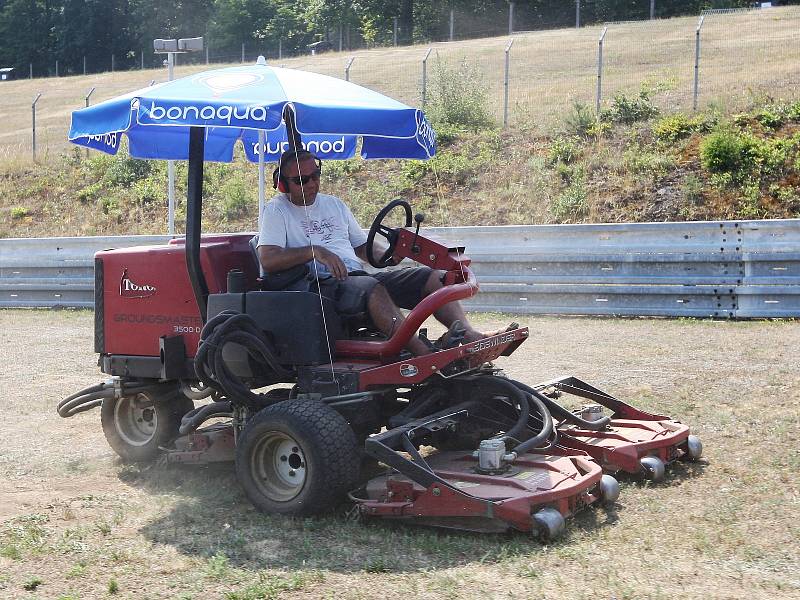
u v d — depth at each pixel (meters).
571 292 12.16
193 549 4.79
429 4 56.62
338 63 36.25
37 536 5.03
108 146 6.46
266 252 5.73
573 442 5.72
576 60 29.56
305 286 5.75
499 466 5.07
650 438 5.86
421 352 5.52
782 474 5.74
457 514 4.76
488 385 5.68
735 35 30.72
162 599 4.18
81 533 5.06
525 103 22.27
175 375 6.08
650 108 18.44
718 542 4.68
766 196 14.52
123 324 6.38
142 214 19.56
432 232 12.97
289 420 5.11
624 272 11.89
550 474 5.03
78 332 12.65
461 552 4.64
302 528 5.05
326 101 5.33
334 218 6.16
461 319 5.77
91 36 70.00
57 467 6.50
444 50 36.34
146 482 6.14
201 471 6.34
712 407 7.41
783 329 10.62
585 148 17.42
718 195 14.79
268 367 5.70
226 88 5.45
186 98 5.27
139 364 6.30
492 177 17.44
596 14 51.28
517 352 9.87
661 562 4.43
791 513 5.07
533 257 12.31
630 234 11.85
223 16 63.41
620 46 31.36
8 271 15.45
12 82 51.25
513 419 5.81
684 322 11.38
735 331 10.63
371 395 5.42
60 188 21.78
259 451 5.32
